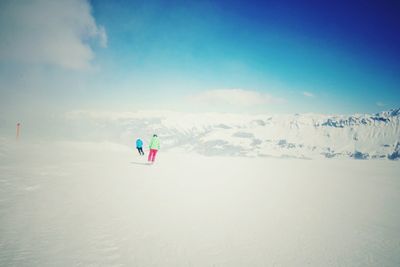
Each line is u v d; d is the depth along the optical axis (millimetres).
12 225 5238
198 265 4043
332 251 4914
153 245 4727
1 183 8977
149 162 19453
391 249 5184
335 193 11305
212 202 8219
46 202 7082
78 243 4594
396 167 25531
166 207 7305
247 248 4828
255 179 13891
